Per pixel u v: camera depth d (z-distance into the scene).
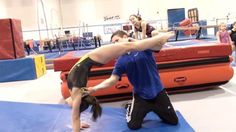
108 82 2.78
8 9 14.63
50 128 2.83
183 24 10.33
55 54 10.68
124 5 15.41
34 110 3.32
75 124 2.45
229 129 2.81
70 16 15.59
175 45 4.82
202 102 3.80
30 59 6.74
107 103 4.16
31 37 14.58
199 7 14.73
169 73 4.15
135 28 5.07
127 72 2.81
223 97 3.97
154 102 2.82
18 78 6.79
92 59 2.57
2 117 3.08
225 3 12.94
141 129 2.79
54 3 15.18
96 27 15.27
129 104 3.43
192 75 4.20
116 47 2.54
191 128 2.73
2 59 6.80
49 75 7.32
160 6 15.14
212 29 14.09
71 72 2.55
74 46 11.59
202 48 4.20
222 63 4.29
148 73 2.79
